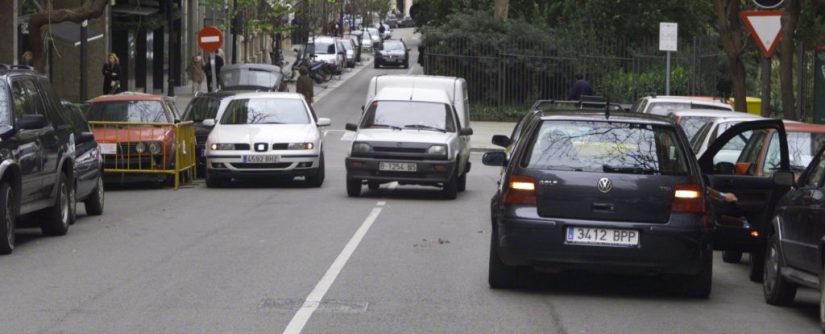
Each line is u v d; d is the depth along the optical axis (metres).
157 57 52.16
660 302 10.85
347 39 79.00
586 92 35.34
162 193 21.48
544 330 9.33
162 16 49.00
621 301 10.82
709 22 47.62
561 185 10.54
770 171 13.75
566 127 10.95
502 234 10.67
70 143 15.80
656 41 44.22
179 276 11.74
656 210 10.49
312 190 22.06
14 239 13.99
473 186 23.84
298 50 62.34
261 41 76.19
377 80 25.98
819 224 9.61
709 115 20.47
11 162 13.18
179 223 16.56
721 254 15.26
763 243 12.05
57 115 15.57
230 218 17.19
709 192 11.09
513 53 42.38
